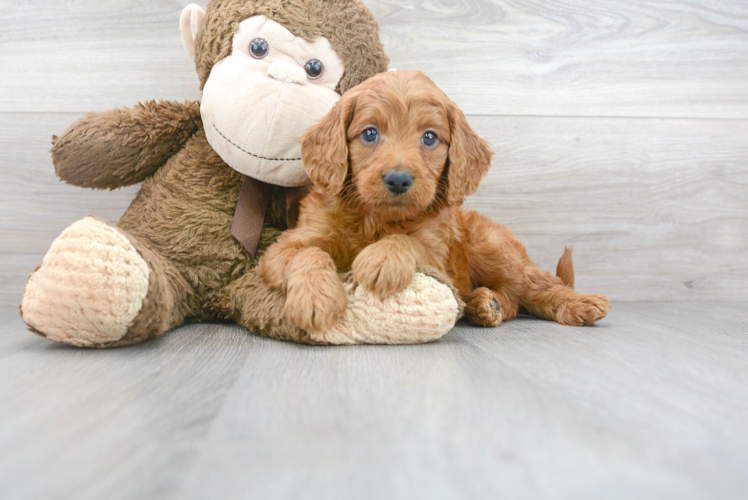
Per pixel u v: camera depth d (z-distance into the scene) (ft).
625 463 2.57
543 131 8.44
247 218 6.12
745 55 8.73
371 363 4.25
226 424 2.96
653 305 8.34
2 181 7.66
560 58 8.40
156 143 6.29
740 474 2.48
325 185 5.37
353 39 5.97
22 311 4.53
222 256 5.98
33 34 7.61
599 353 4.71
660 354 4.72
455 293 5.22
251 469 2.45
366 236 5.54
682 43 8.61
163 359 4.34
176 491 2.25
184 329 5.72
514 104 8.36
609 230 8.67
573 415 3.16
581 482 2.38
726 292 8.89
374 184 4.90
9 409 3.16
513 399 3.40
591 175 8.57
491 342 5.16
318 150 5.38
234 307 5.74
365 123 5.16
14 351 4.60
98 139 6.02
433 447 2.70
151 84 7.80
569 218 8.59
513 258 6.70
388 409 3.21
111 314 4.39
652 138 8.66
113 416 3.06
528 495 2.25
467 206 8.43
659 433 2.93
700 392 3.65
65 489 2.26
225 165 6.30
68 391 3.49
